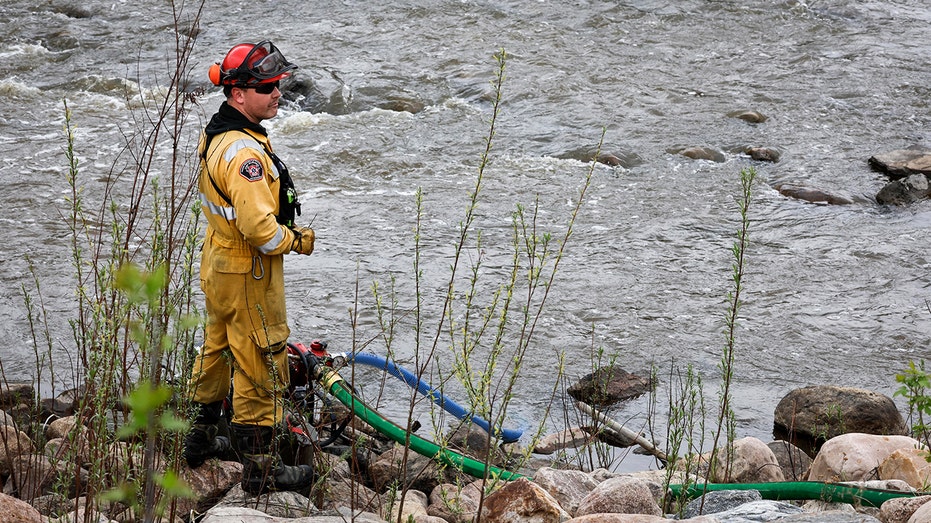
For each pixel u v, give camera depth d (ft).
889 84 113.39
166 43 124.36
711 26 132.05
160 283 10.39
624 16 133.59
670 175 90.38
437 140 97.66
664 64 118.93
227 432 38.17
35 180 83.05
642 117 103.86
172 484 12.35
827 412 48.32
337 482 38.70
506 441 45.47
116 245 33.32
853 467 37.32
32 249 69.97
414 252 72.43
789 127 101.81
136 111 102.73
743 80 114.62
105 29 128.67
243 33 127.13
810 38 129.08
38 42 123.95
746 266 71.61
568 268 70.44
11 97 105.09
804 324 62.95
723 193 86.38
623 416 51.13
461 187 86.58
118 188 81.66
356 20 131.13
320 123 100.22
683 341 60.39
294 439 37.27
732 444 41.19
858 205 83.76
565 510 35.50
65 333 58.18
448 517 36.11
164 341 13.15
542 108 105.91
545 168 91.56
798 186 86.22
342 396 39.04
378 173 89.40
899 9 141.18
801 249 74.74
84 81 109.40
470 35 125.80
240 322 34.47
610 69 116.57
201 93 35.35
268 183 33.94
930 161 89.92
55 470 34.27
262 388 35.14
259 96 33.58
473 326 61.05
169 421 12.62
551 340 59.82
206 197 34.17
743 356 58.65
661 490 37.27
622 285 67.82
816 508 34.76
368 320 61.36
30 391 48.55
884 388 55.31
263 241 33.04
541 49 121.70
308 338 58.49
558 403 52.60
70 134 34.91
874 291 67.82
